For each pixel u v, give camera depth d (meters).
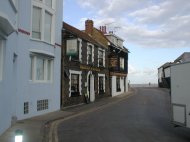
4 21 10.83
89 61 31.78
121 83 47.31
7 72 13.52
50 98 22.00
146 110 24.09
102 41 39.53
